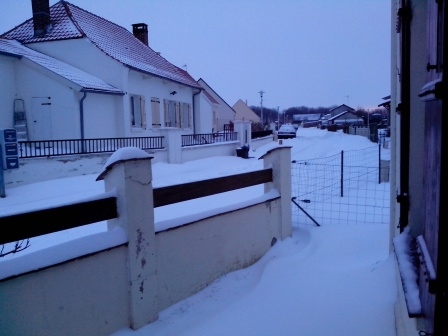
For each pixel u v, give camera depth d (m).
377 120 63.03
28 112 16.38
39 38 19.22
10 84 16.14
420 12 2.76
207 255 4.00
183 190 3.73
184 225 3.67
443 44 1.38
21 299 2.40
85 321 2.78
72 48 18.86
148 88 21.22
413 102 2.81
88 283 2.80
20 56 16.00
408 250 2.44
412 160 2.82
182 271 3.68
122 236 3.05
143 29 29.34
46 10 19.55
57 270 2.59
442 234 1.41
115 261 3.01
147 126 21.05
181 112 25.97
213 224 4.08
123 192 3.05
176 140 18.05
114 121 18.59
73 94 15.97
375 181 10.26
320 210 7.07
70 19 20.12
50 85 16.09
